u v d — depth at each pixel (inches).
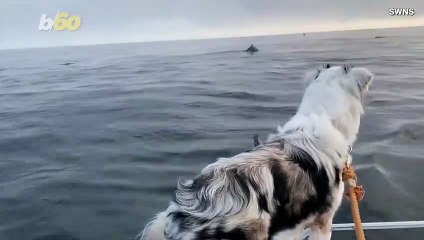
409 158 274.1
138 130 291.0
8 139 290.7
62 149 287.6
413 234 244.8
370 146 281.7
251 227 106.1
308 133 119.6
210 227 105.7
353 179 120.0
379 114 287.0
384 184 264.7
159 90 300.8
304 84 135.6
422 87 282.8
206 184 109.1
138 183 273.7
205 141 288.5
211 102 298.2
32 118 295.7
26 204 268.5
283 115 286.8
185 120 294.8
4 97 297.0
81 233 253.4
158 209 258.1
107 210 264.4
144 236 111.0
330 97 125.6
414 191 261.7
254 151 116.6
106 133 293.7
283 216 111.5
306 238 123.3
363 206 253.0
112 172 281.0
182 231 107.2
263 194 108.0
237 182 107.7
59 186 275.1
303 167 114.5
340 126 124.1
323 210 118.5
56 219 262.5
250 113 294.0
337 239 229.5
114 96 298.7
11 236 257.3
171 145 290.8
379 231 239.3
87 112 295.7
